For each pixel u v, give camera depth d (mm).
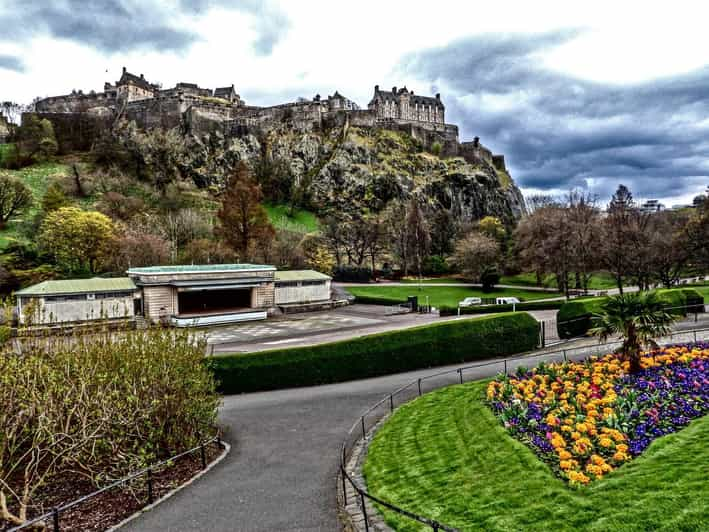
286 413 18812
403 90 156375
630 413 11898
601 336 17641
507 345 27125
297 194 124375
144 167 123812
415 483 10875
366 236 93250
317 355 23797
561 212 66938
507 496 8992
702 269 62438
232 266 56500
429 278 88812
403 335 25422
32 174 112250
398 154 129250
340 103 148875
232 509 10539
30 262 65812
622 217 54125
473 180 125250
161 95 141500
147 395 13266
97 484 11875
